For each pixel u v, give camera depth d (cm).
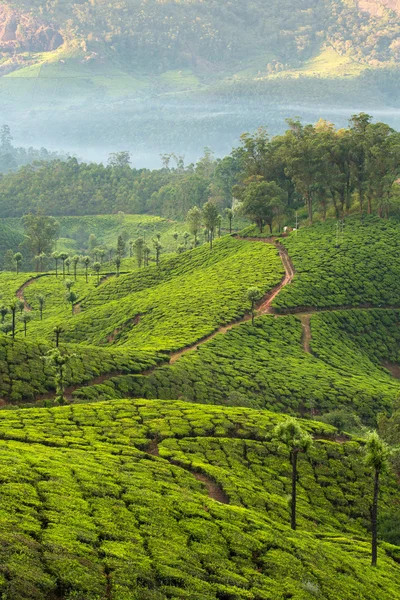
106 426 7894
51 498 4784
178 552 4581
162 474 6419
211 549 4834
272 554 5122
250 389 11425
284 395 11494
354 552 6078
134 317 16025
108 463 6206
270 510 6556
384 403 11806
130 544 4466
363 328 15338
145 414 8619
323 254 17788
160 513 5181
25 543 3941
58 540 4144
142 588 3944
